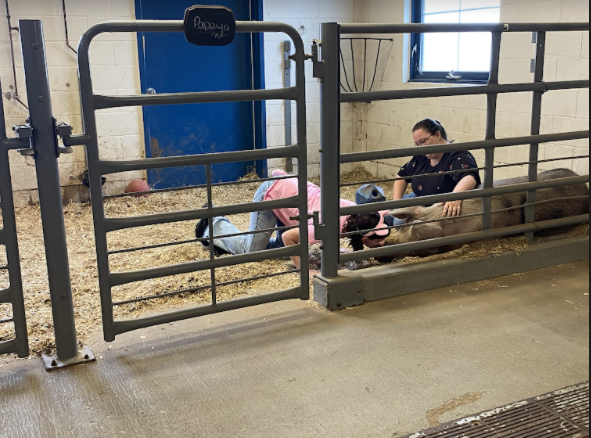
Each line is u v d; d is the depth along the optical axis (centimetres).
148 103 232
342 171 677
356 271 299
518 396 208
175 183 604
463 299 294
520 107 468
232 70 607
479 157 512
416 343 248
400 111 607
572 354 237
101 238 232
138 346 250
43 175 218
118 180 571
